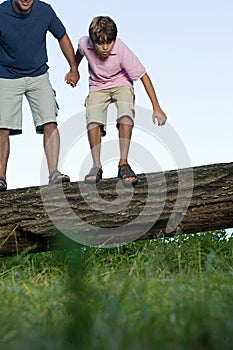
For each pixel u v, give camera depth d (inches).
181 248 231.3
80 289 90.6
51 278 190.9
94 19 229.8
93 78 237.0
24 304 137.6
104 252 234.8
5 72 238.2
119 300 121.3
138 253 229.5
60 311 127.8
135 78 235.5
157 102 238.4
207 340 96.3
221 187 222.8
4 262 233.3
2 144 236.7
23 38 235.0
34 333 103.8
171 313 115.7
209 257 199.9
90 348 90.9
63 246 87.9
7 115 236.8
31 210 223.1
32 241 227.6
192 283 156.0
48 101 239.1
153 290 144.1
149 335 98.8
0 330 110.6
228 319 112.3
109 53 231.0
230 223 230.5
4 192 226.4
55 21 242.8
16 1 234.1
